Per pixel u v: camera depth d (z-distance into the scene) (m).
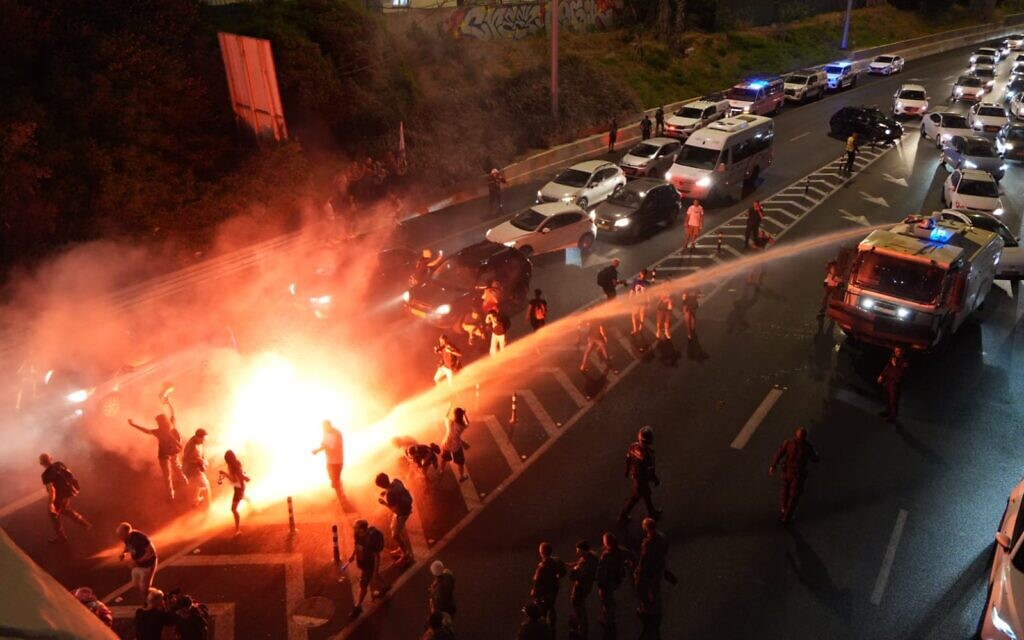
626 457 11.65
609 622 9.02
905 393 14.69
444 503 11.62
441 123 30.77
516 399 14.46
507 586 9.95
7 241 18.50
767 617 9.41
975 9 71.81
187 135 22.84
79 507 11.70
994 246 17.05
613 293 18.31
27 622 3.16
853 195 27.89
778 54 52.50
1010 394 14.71
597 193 26.22
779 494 11.77
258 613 9.52
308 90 25.64
